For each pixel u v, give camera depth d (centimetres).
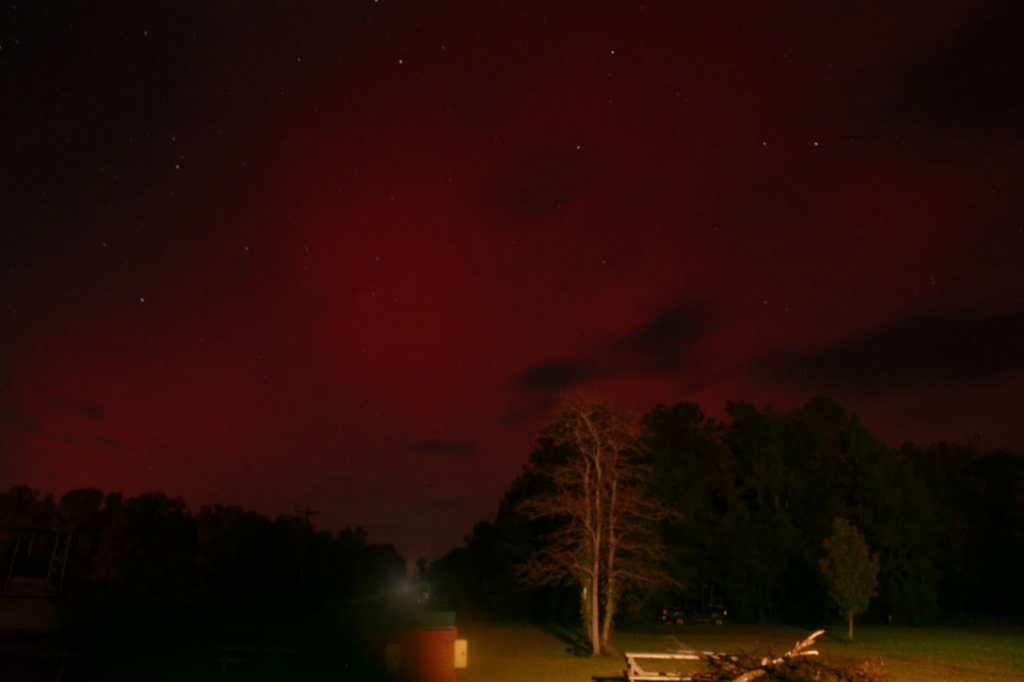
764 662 1945
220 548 8012
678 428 7262
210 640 3206
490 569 7362
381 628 2308
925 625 6381
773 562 6912
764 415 7656
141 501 7938
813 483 7325
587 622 3709
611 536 3759
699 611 6450
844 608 4609
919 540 6569
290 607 5653
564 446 4769
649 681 2069
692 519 6988
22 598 3791
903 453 7900
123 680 2439
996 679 2883
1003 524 8125
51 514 8000
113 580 7456
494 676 2822
